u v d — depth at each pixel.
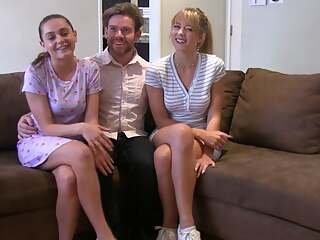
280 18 3.53
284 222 1.88
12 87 2.50
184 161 2.06
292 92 2.40
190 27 2.26
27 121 2.31
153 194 2.20
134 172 2.21
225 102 2.63
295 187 1.84
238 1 3.90
